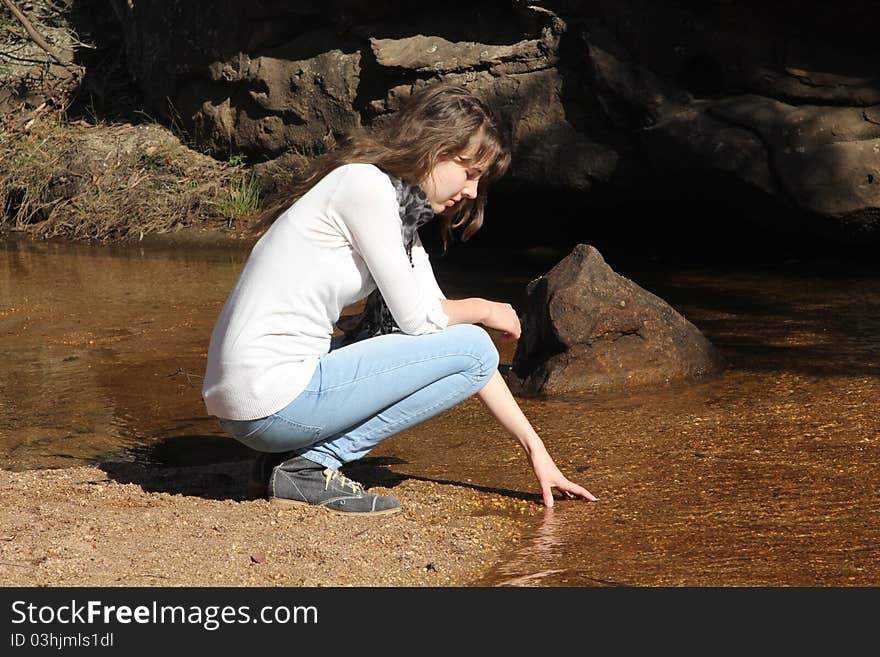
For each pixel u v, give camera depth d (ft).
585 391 19.11
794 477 14.19
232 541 12.16
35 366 21.91
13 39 48.85
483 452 15.97
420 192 12.42
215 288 29.78
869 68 28.71
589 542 12.32
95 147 43.06
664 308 19.86
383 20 36.19
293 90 38.42
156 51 43.42
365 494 13.26
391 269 12.14
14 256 36.65
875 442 15.43
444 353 12.66
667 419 17.12
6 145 44.83
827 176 28.17
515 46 33.12
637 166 31.40
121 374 21.20
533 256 34.04
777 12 29.32
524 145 32.83
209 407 12.78
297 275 12.25
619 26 31.09
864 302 25.34
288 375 12.30
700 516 12.98
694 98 30.42
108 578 11.10
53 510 13.17
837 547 11.87
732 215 30.94
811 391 18.29
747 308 25.25
